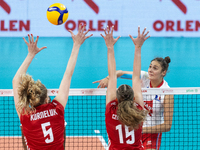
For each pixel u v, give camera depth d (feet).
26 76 27.61
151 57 119.03
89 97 83.41
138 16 145.59
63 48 131.44
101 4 144.97
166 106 40.70
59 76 107.04
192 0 143.74
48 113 27.53
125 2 145.18
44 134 26.94
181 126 67.77
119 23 145.48
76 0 144.97
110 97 30.60
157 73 42.91
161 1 144.77
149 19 145.18
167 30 144.97
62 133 28.14
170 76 106.73
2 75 106.83
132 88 32.12
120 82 101.04
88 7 145.18
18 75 31.30
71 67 30.81
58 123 27.71
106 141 62.34
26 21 145.07
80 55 124.26
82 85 99.76
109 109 29.58
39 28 145.18
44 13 145.38
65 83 29.73
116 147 28.78
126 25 145.48
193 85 100.58
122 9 145.48
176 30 144.97
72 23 144.97
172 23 144.87
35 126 26.96
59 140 27.55
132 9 145.48
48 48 130.31
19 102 26.66
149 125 41.55
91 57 123.03
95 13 145.28
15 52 126.52
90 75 107.96
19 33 145.07
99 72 110.63
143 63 112.78
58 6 42.19
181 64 116.37
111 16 145.38
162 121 42.32
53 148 27.02
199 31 144.36
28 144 27.45
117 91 29.30
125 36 145.38
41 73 108.68
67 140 61.87
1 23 144.46
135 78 32.63
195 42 139.44
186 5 143.84
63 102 28.68
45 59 120.37
